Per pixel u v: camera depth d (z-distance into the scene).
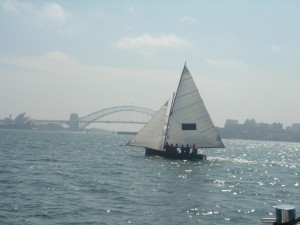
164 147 70.19
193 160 69.31
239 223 25.72
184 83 68.00
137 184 41.75
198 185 43.00
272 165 77.88
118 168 57.91
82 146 123.38
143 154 94.19
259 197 36.44
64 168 55.38
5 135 191.38
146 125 71.00
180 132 68.94
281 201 34.59
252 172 60.72
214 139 67.06
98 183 41.16
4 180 40.22
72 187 37.69
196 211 28.67
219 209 29.62
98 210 27.89
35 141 141.38
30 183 39.00
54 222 24.33
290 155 127.44
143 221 25.31
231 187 42.56
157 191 37.44
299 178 54.75
